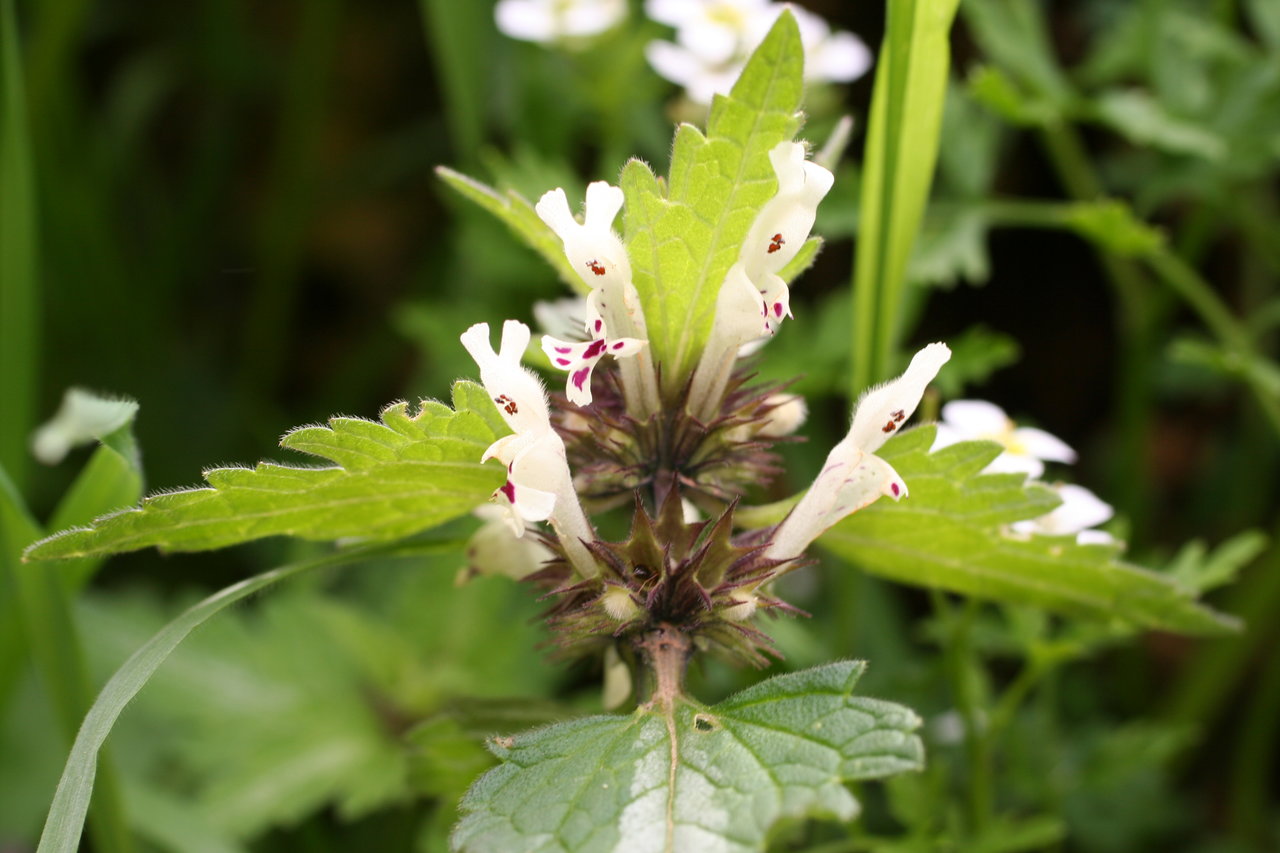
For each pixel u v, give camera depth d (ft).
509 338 0.77
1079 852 1.18
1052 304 1.71
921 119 0.90
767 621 0.99
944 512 0.83
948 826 0.99
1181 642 1.49
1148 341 1.33
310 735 1.15
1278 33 1.21
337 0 1.62
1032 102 1.16
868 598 1.24
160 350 1.66
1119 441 1.50
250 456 1.61
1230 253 1.65
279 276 1.66
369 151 1.85
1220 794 1.40
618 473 0.82
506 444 0.77
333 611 1.24
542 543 0.81
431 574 1.26
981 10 1.19
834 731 0.74
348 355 1.80
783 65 0.75
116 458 0.92
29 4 1.61
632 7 1.43
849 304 1.11
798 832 0.97
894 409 0.79
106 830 0.94
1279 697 1.28
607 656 0.84
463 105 1.37
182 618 0.82
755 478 0.84
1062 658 0.99
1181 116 1.19
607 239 0.78
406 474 0.80
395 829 1.18
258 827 1.10
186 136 1.90
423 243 1.87
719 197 0.77
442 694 1.19
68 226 1.56
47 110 1.53
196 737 1.19
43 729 1.18
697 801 0.74
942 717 1.14
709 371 0.81
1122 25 1.31
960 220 1.14
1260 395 1.11
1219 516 1.55
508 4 1.27
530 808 0.74
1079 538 0.88
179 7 1.80
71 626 0.93
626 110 1.32
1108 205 1.09
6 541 0.98
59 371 1.57
